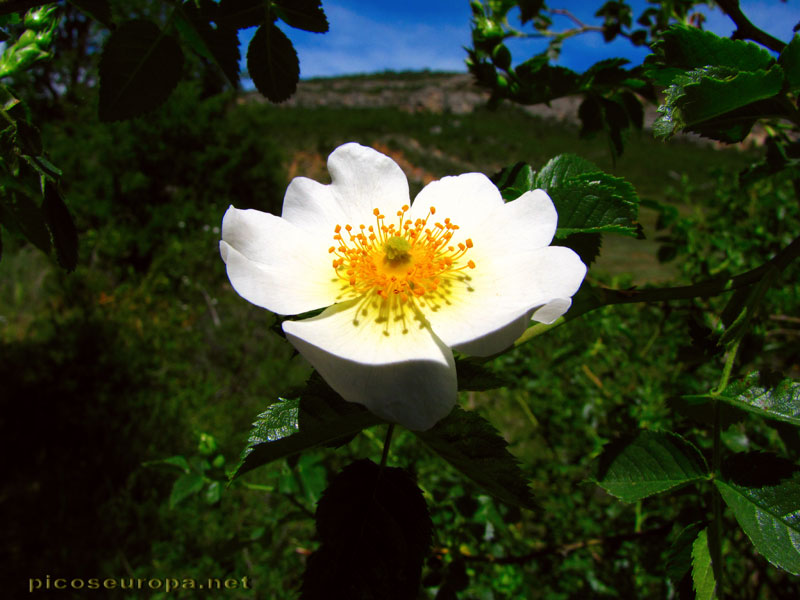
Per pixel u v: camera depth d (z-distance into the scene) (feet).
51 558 0.88
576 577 0.55
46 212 0.25
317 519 0.20
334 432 0.20
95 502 1.00
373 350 0.24
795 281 0.60
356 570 0.20
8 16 0.28
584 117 0.38
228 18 0.25
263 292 0.25
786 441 0.25
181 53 0.26
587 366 0.68
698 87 0.20
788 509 0.19
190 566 0.77
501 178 0.30
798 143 0.32
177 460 0.45
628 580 0.55
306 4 0.25
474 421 0.20
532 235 0.26
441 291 0.26
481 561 0.45
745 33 0.27
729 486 0.20
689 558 0.21
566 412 0.68
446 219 0.28
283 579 0.75
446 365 0.22
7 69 0.26
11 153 0.25
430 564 0.42
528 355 0.72
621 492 0.21
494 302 0.25
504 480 0.19
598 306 0.25
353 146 0.30
